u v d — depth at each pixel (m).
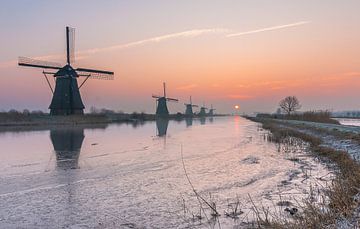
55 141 30.22
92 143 28.70
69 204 10.11
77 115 60.66
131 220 8.61
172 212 9.21
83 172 15.33
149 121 91.31
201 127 59.50
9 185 12.69
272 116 114.25
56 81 58.91
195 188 12.00
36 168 16.41
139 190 11.79
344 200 7.23
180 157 20.03
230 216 8.66
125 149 24.28
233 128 55.06
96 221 8.55
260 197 10.51
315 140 25.38
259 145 26.61
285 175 13.95
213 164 17.30
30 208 9.72
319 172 14.20
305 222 6.53
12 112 59.34
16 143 28.30
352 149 18.42
